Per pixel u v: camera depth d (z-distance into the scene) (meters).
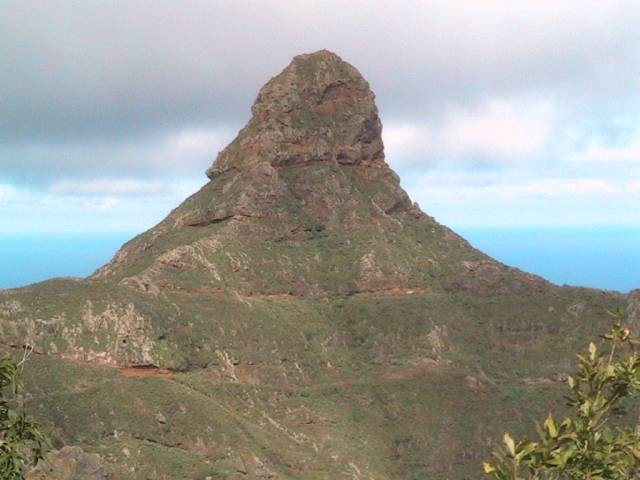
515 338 194.38
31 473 82.69
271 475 132.88
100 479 101.94
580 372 25.61
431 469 155.38
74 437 126.19
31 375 137.50
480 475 153.62
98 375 146.25
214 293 193.38
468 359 188.75
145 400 138.88
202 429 137.62
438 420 166.88
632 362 25.00
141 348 156.25
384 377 181.38
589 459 23.25
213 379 164.38
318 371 180.75
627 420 96.75
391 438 161.00
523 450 23.08
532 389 177.62
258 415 157.38
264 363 175.25
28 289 161.88
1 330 145.25
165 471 124.12
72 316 154.75
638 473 23.17
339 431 160.00
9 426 28.09
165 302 175.25
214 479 125.38
